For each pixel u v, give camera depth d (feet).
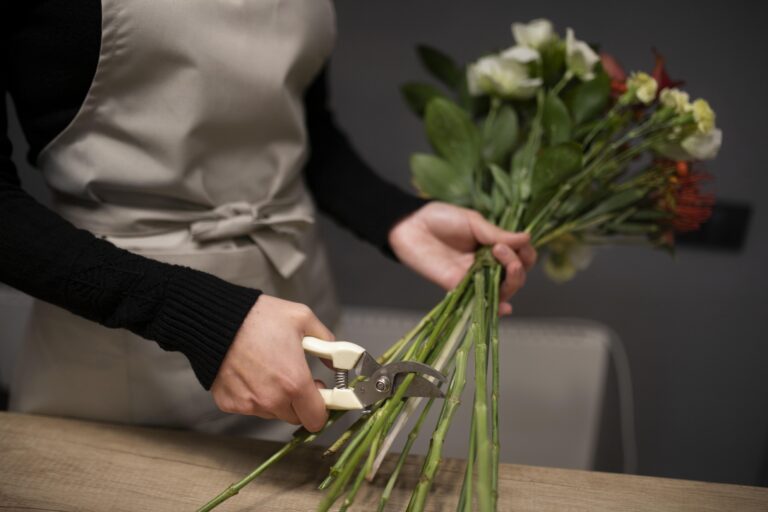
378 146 4.88
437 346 2.06
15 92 2.11
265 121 2.35
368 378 1.77
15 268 1.75
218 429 2.66
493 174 2.72
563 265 3.03
